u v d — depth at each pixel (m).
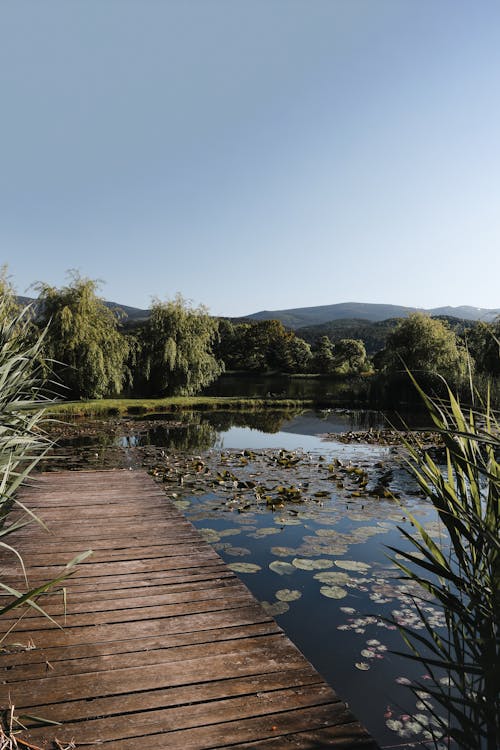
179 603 2.38
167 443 9.55
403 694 2.19
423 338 17.66
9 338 2.74
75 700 1.65
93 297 15.20
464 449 1.62
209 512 4.93
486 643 1.48
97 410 14.11
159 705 1.63
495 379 11.52
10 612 2.25
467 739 1.57
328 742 1.48
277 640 2.06
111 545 3.13
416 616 2.88
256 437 10.70
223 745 1.46
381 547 4.02
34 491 4.46
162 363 17.84
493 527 1.53
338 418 14.45
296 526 4.52
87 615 2.25
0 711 1.59
